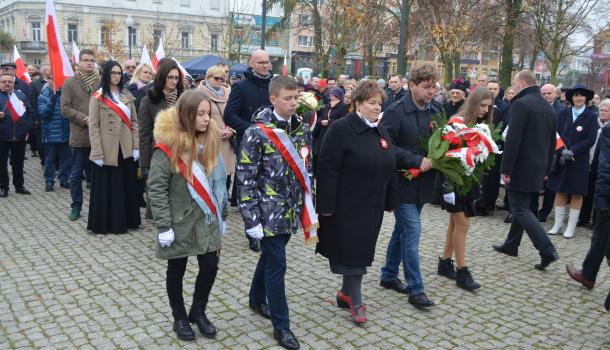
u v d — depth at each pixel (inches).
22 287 183.8
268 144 139.3
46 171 343.3
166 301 173.9
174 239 138.8
